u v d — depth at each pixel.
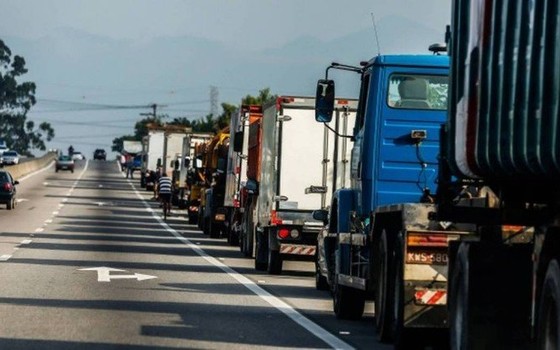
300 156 69.94
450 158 33.59
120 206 167.50
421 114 44.16
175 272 65.62
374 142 44.28
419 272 35.94
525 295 30.23
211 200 107.25
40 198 178.62
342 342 37.50
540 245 27.81
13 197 144.38
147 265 70.00
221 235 109.06
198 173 131.75
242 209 86.62
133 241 95.69
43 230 105.12
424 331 36.09
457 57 33.16
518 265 30.33
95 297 49.31
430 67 44.16
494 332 30.36
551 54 25.42
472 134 30.97
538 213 28.75
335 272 46.94
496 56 29.20
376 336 40.06
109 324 39.97
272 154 70.25
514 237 30.95
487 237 32.78
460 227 36.03
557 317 25.62
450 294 32.62
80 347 34.00
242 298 51.75
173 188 173.38
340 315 45.62
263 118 75.06
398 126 44.22
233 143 96.81
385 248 38.53
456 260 31.92
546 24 25.80
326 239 50.47
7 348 33.41
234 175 94.62
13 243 86.44
